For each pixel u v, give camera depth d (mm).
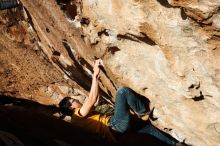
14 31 8750
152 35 4582
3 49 8672
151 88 5277
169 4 4102
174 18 4199
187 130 5328
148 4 4324
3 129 4500
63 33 6512
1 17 8844
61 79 8008
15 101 7184
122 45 5184
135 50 5074
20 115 5055
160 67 4898
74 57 6703
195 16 3953
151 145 5426
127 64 5355
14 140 4309
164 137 5488
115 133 5355
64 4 5996
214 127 4906
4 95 7297
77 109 5418
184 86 4750
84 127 5367
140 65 5184
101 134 5328
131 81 5469
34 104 7297
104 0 4887
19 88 7805
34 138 4496
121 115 5312
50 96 7711
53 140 4594
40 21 7293
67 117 6785
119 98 5336
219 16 3791
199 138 5301
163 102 5281
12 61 8492
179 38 4340
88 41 5785
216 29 3932
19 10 8398
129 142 5375
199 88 4637
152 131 5504
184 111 5102
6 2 5039
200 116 4949
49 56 7992
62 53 7086
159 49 4746
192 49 4332
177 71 4656
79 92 7711
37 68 8328
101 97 6809
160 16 4312
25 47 8625
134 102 5363
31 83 7984
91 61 6152
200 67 4410
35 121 5023
